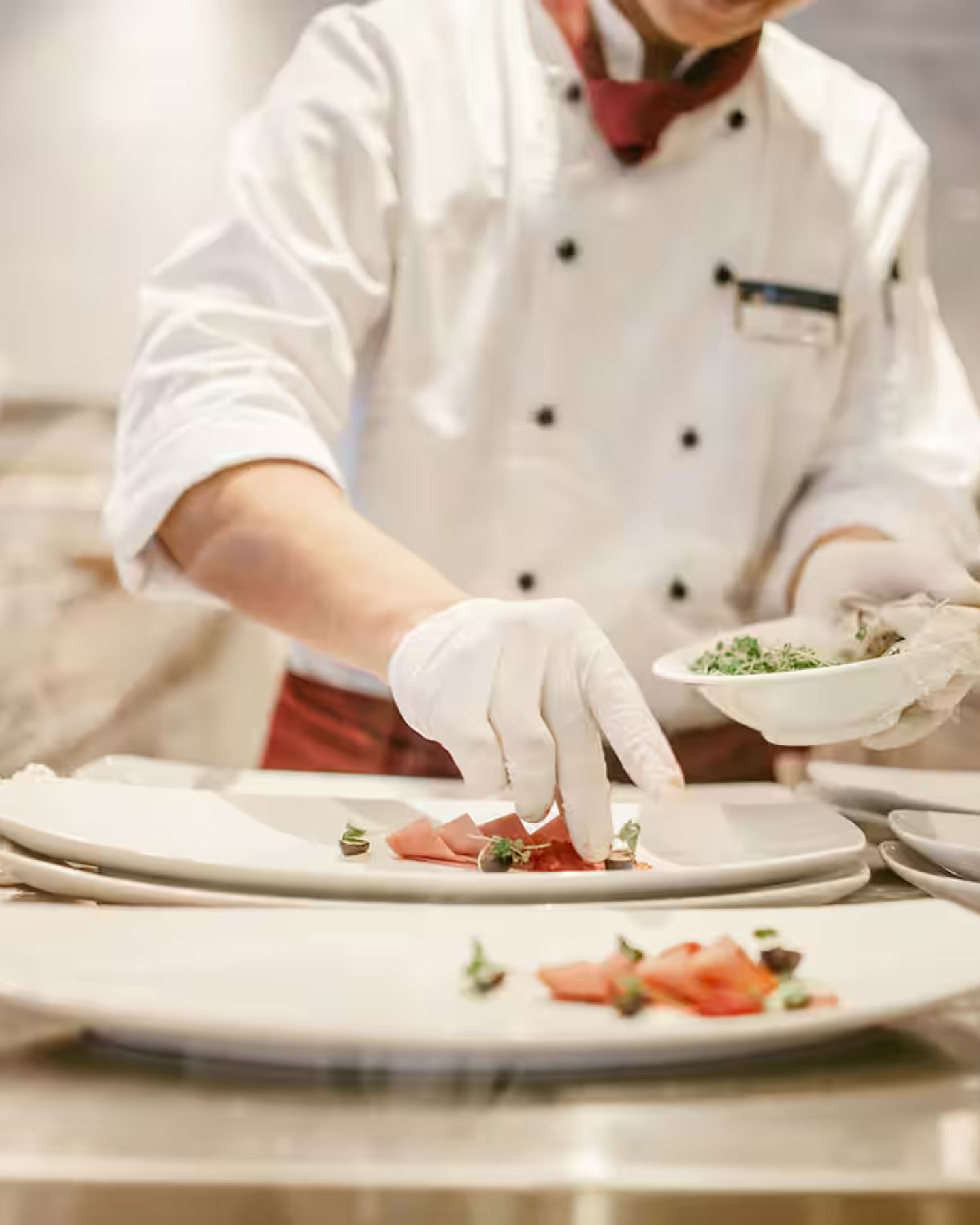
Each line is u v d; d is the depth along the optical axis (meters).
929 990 0.63
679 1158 0.49
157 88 2.67
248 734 2.47
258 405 1.28
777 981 0.66
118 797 1.00
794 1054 0.61
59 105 2.72
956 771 1.39
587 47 1.58
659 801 0.93
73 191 2.80
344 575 1.12
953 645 0.96
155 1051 0.59
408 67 1.59
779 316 1.65
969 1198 0.46
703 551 1.65
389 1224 0.46
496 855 0.90
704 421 1.65
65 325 2.90
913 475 1.67
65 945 0.67
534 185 1.60
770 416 1.67
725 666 1.03
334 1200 0.46
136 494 1.24
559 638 0.98
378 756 1.57
